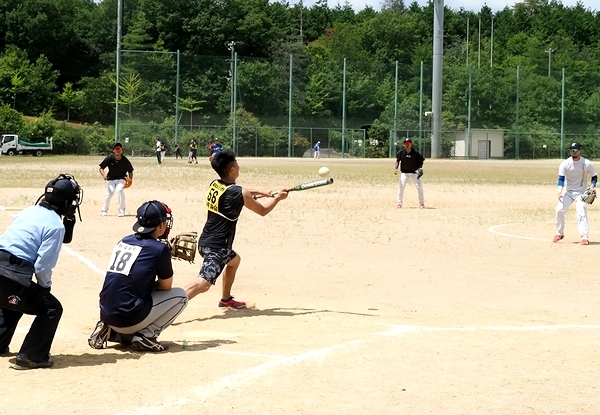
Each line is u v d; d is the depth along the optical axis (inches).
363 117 3196.4
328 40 5049.2
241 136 3002.0
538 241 632.4
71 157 2682.1
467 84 3117.6
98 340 282.8
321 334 309.7
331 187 1288.1
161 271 281.0
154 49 4057.6
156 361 266.4
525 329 321.7
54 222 253.3
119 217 772.6
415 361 264.7
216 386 235.5
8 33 4205.2
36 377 245.8
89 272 464.1
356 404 218.7
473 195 1154.0
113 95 3873.0
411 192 1195.9
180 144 2896.2
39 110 3831.2
